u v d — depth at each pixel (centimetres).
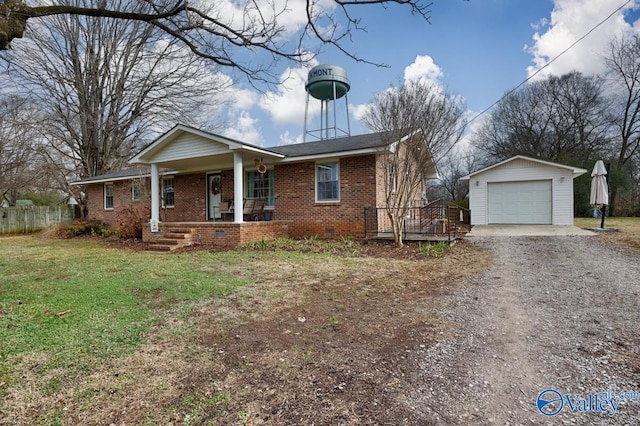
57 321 374
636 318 366
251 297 473
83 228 1617
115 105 1944
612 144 2444
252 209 1191
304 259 785
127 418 211
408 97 909
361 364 279
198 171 1462
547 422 203
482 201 1589
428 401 226
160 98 1873
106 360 286
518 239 1014
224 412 216
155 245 1051
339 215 1123
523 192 1528
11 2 310
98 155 1952
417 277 595
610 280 524
